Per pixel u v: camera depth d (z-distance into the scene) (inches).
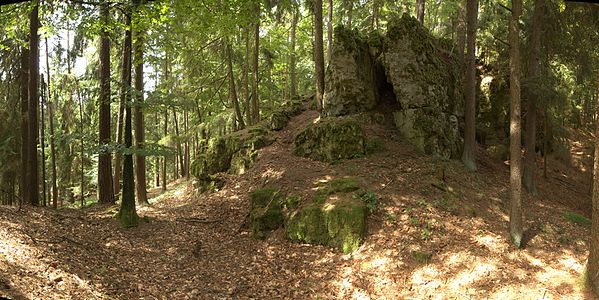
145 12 374.0
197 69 841.5
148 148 456.1
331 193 450.0
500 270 344.2
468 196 471.8
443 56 647.1
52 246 331.6
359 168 505.4
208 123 786.2
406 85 572.7
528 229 417.4
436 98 577.9
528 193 561.3
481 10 715.4
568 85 724.0
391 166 507.5
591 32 598.5
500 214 447.5
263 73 965.8
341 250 399.5
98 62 695.1
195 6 411.8
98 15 399.9
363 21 938.1
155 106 458.6
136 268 357.1
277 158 589.3
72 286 266.1
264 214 456.8
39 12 443.2
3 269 244.8
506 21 675.4
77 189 965.8
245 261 399.5
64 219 445.7
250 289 343.9
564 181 708.0
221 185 607.2
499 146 687.1
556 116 780.0
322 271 372.2
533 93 549.6
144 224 469.7
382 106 617.0
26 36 549.0
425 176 483.2
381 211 426.3
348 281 352.5
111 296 280.5
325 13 1128.2
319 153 561.9
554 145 789.9
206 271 374.0
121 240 417.4
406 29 589.9
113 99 458.9
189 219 499.8
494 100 753.0
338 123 556.4
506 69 756.6
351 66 606.2
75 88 747.4
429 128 553.3
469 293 323.3
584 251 380.8
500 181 554.3
